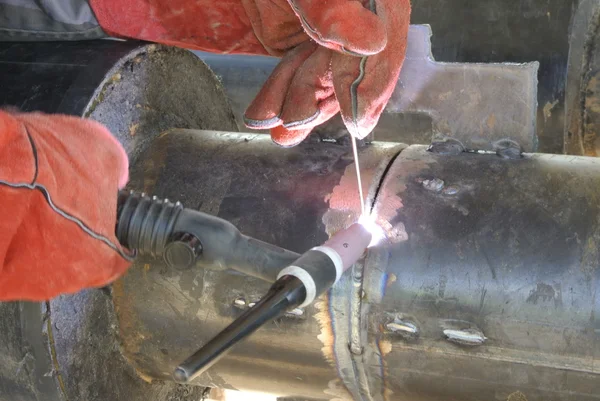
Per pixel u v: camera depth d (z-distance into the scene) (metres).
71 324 1.31
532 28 2.01
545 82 2.07
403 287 1.24
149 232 1.05
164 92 1.57
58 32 1.46
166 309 1.37
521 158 1.37
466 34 2.07
